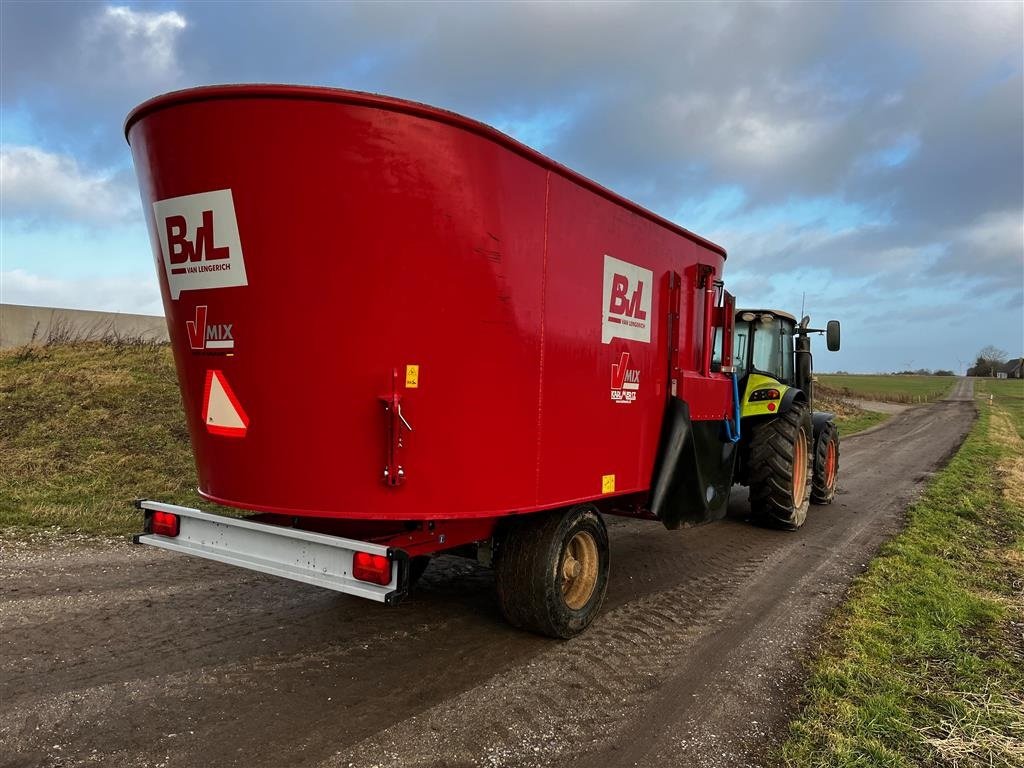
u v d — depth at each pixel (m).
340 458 3.21
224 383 3.34
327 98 2.98
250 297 3.18
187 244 3.30
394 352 3.15
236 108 3.03
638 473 4.59
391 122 3.05
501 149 3.35
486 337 3.36
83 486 7.31
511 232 3.43
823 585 5.28
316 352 3.14
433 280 3.18
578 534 4.18
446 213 3.18
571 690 3.40
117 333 16.22
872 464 13.28
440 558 5.78
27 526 6.06
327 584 3.20
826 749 2.88
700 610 4.66
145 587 4.74
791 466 6.91
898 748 2.94
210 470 3.55
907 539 6.72
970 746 2.98
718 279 5.68
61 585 4.71
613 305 4.21
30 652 3.64
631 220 4.36
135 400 10.71
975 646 4.10
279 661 3.64
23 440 8.66
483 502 3.43
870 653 3.91
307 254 3.08
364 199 3.05
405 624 4.22
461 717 3.10
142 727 2.93
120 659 3.59
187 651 3.73
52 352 13.63
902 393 49.59
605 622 4.39
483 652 3.84
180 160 3.19
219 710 3.09
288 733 2.91
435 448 3.28
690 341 5.16
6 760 2.64
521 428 3.56
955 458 14.04
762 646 4.02
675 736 2.99
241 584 4.87
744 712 3.22
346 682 3.42
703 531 7.15
